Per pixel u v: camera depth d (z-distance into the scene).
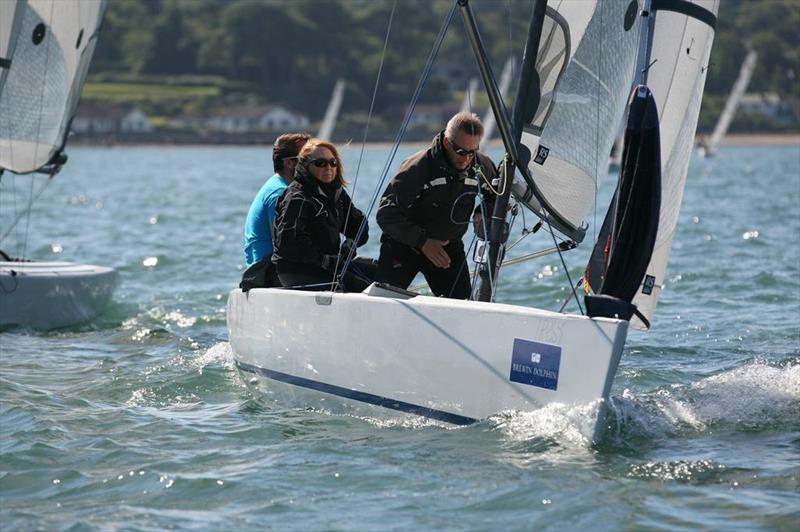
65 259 49.88
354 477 17.78
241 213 78.19
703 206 79.69
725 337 29.00
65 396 23.67
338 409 21.58
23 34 35.41
